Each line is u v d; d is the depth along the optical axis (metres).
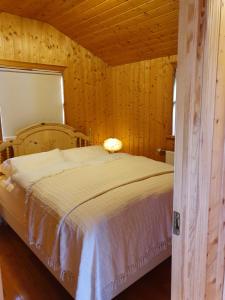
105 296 1.56
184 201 0.81
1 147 3.01
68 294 1.85
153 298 1.79
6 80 3.08
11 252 2.40
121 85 3.97
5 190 2.61
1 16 2.92
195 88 0.74
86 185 2.11
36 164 2.69
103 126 4.10
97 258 1.51
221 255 1.01
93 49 3.68
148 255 1.83
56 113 3.56
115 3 2.56
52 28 3.34
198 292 0.93
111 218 1.64
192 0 0.68
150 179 2.29
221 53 0.77
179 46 0.74
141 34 2.98
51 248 1.74
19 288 1.92
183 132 0.77
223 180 0.92
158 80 3.46
